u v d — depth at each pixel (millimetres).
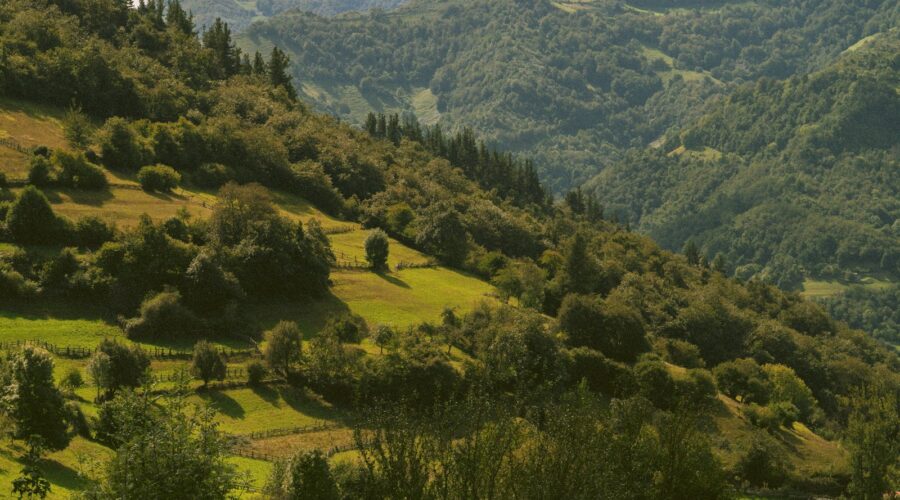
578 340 129875
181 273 114062
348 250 155625
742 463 102000
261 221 129000
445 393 97250
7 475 61219
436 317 129000
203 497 44125
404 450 43719
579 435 48844
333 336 105688
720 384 140500
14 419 67125
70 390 84750
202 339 106875
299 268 126625
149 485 43094
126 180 150375
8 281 104812
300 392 98312
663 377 113750
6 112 160500
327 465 60406
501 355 102938
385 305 131125
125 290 110250
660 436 60219
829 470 104938
